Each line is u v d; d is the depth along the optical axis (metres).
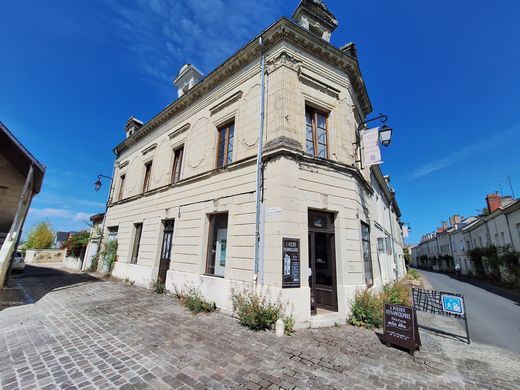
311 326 5.92
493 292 15.52
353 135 8.94
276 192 6.52
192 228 9.00
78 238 20.75
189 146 10.59
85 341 4.63
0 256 8.45
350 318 6.46
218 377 3.49
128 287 10.47
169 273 9.34
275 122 7.15
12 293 8.70
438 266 47.44
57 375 3.43
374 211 12.01
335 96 8.58
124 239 13.45
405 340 4.75
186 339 4.83
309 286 6.59
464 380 3.73
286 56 7.64
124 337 4.84
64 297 8.35
